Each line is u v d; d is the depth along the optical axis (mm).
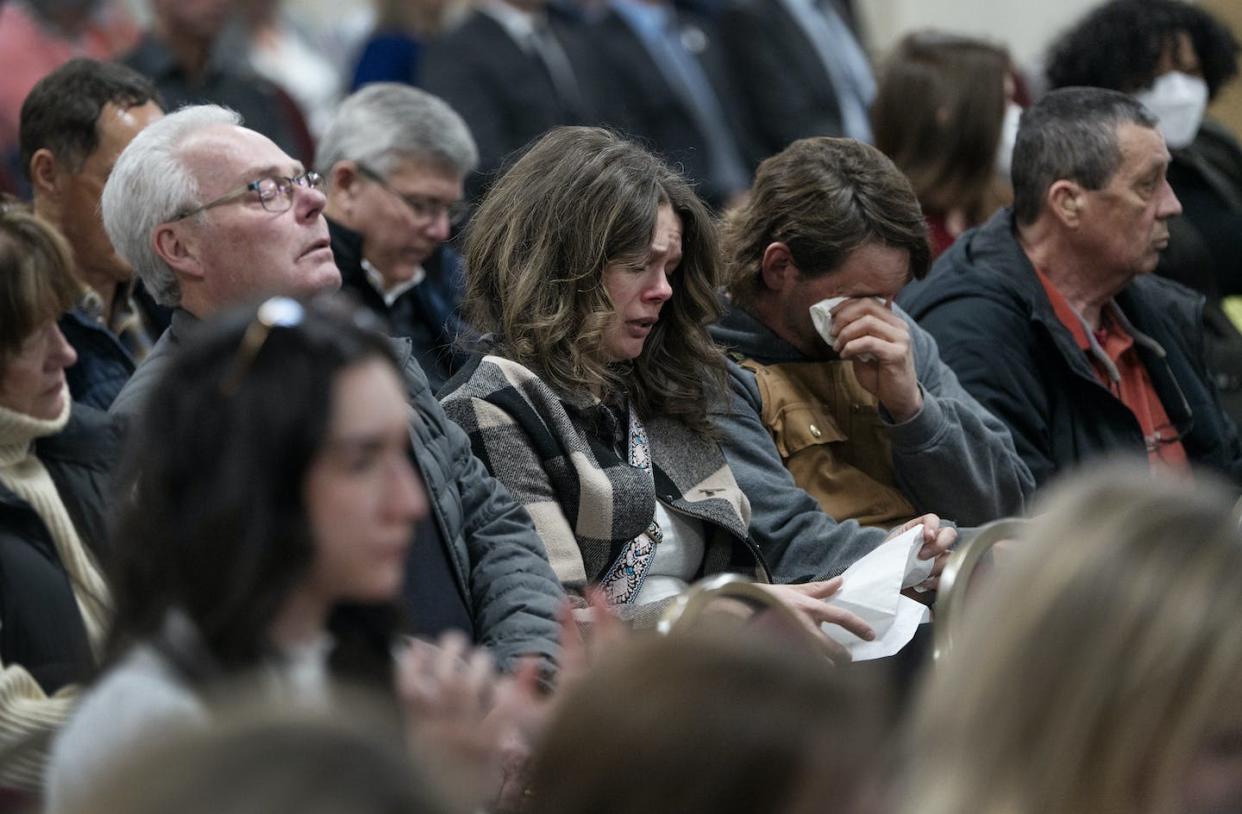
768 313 11078
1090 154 12344
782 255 10766
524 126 20047
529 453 9562
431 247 13539
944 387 11484
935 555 9922
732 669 4035
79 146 11484
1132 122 12391
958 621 8383
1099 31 15617
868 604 9344
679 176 10156
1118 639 4867
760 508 10383
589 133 10094
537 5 20672
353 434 5777
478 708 6406
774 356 11047
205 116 9836
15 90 18781
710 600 7414
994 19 29141
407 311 13633
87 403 10734
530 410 9602
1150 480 5293
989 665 4992
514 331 9781
